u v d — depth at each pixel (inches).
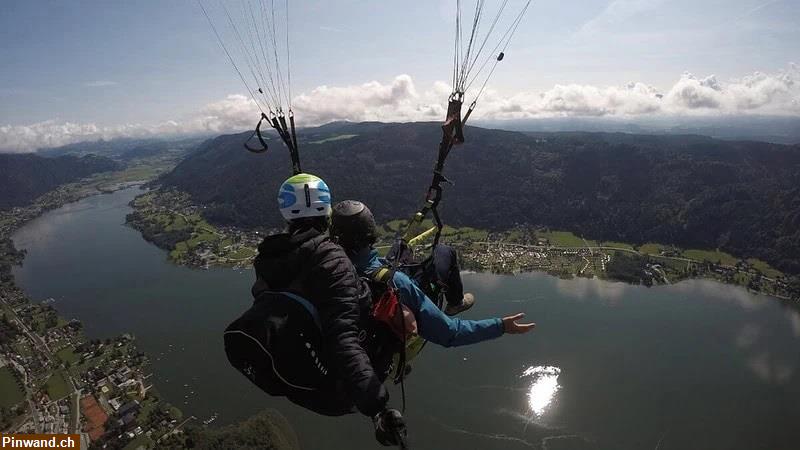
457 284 152.6
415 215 145.4
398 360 131.5
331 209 131.9
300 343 100.0
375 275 123.3
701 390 1859.0
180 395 1947.6
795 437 1598.2
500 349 2190.0
